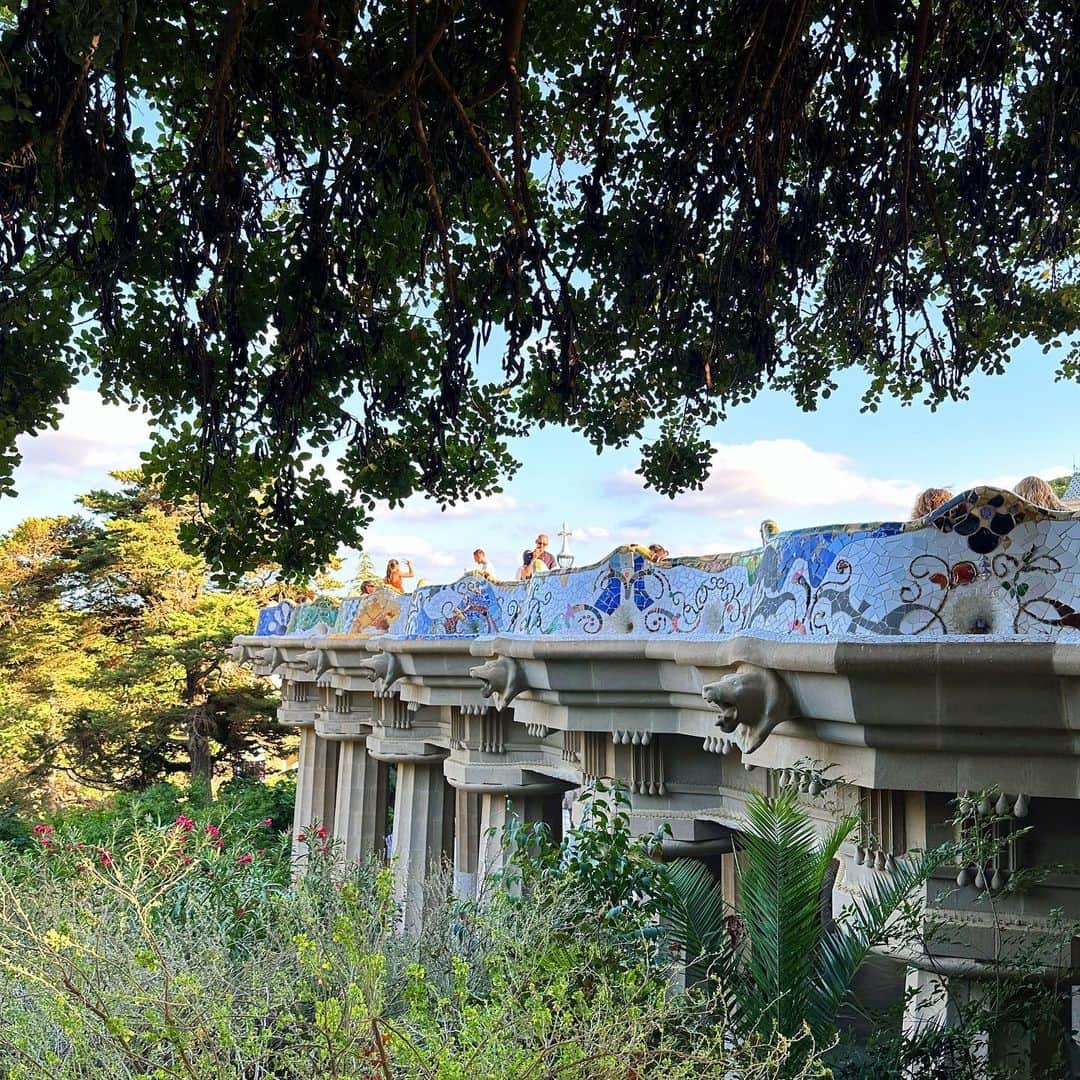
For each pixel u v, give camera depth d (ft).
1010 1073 22.74
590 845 26.68
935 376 30.94
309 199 22.98
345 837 79.46
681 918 24.36
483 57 23.65
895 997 38.75
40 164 20.43
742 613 30.63
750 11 24.56
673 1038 17.60
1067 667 19.83
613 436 31.55
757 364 27.22
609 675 34.96
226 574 27.50
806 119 25.90
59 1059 17.44
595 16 25.43
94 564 138.10
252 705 134.92
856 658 21.29
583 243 27.43
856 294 27.66
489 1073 15.12
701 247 26.94
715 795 35.60
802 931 21.27
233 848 38.29
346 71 21.61
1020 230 30.12
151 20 20.54
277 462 26.68
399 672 53.98
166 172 24.11
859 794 24.98
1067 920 22.48
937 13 25.22
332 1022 15.61
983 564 21.48
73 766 132.05
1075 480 33.09
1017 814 21.77
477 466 29.58
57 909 21.68
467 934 26.03
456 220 26.58
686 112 25.99
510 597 52.11
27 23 17.39
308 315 23.26
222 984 19.71
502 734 52.01
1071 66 25.53
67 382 24.21
